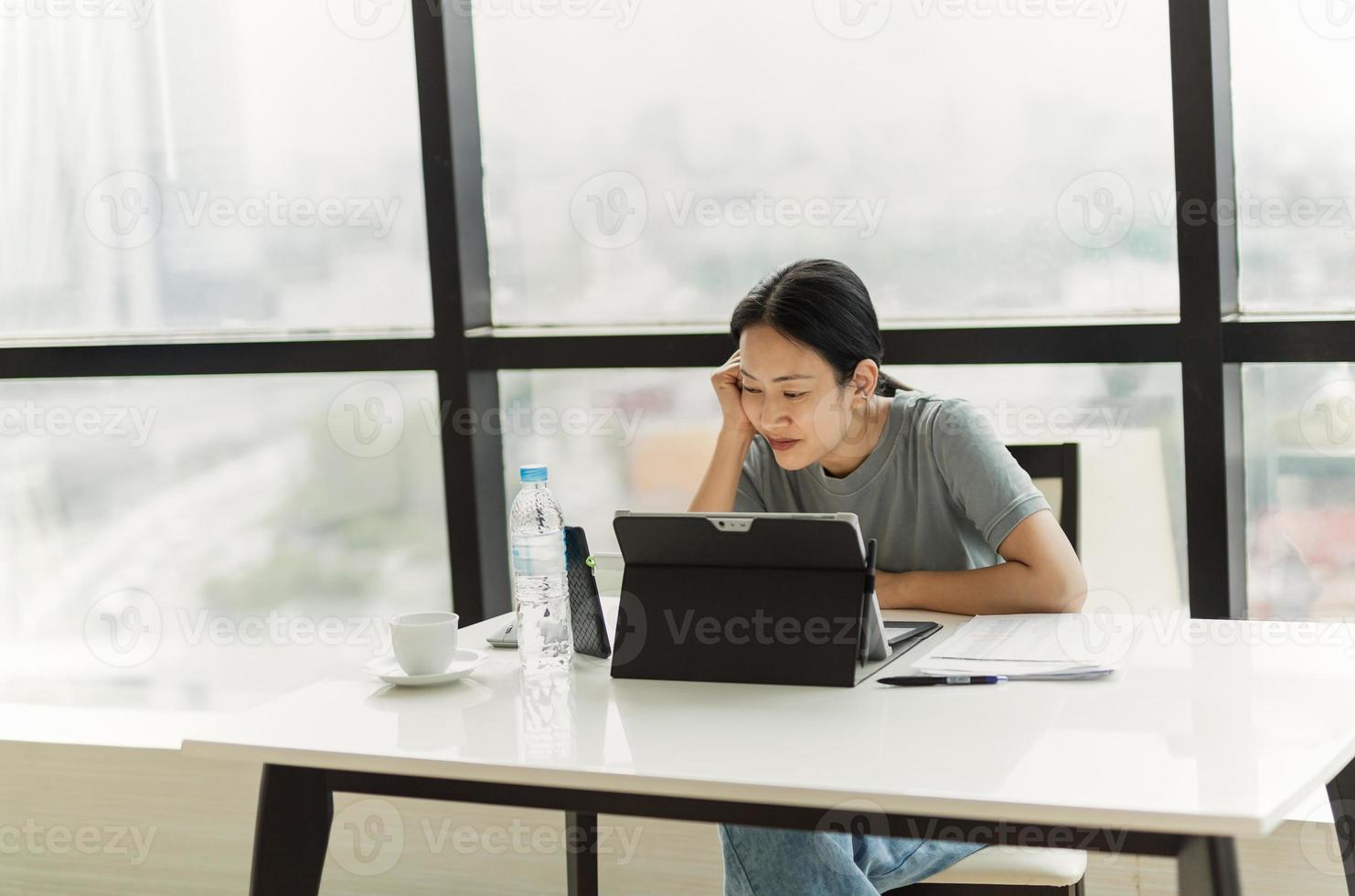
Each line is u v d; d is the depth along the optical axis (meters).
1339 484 2.37
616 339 2.67
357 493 2.94
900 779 1.10
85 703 3.18
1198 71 2.26
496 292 2.79
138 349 2.95
